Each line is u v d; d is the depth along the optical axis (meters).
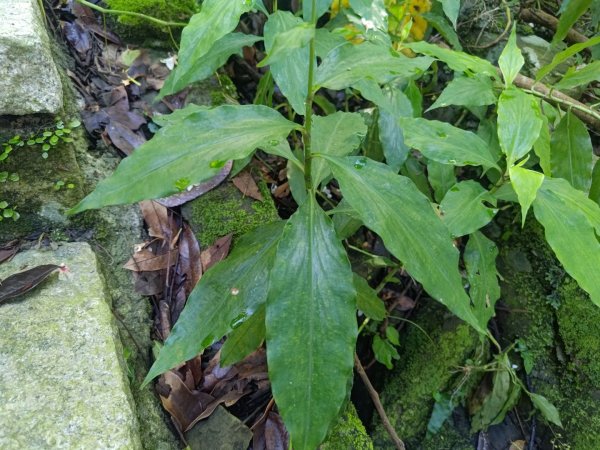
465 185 0.41
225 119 0.32
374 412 0.57
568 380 0.56
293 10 0.72
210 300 0.35
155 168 0.28
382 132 0.50
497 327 0.61
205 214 0.54
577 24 0.76
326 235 0.31
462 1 0.76
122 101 0.59
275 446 0.43
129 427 0.34
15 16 0.46
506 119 0.36
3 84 0.44
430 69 0.70
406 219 0.30
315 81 0.33
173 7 0.66
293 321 0.29
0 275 0.42
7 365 0.35
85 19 0.64
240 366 0.47
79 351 0.37
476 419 0.55
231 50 0.46
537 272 0.61
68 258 0.45
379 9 0.47
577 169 0.49
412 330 0.62
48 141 0.47
